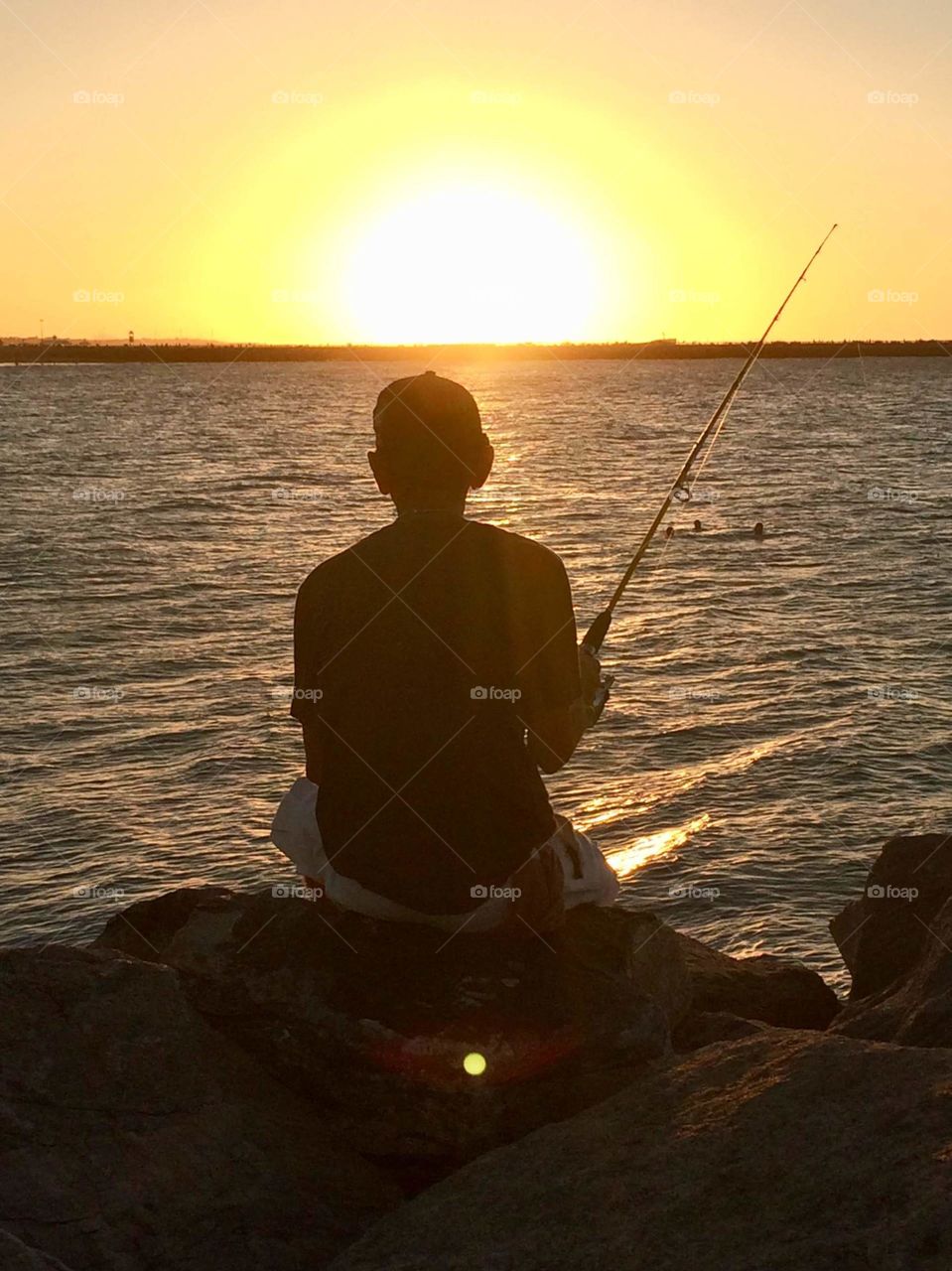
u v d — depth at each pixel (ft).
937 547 157.28
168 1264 8.24
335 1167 9.49
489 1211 8.00
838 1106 7.91
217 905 11.94
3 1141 8.87
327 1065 9.91
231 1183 8.98
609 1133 8.46
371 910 10.59
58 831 63.87
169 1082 9.73
